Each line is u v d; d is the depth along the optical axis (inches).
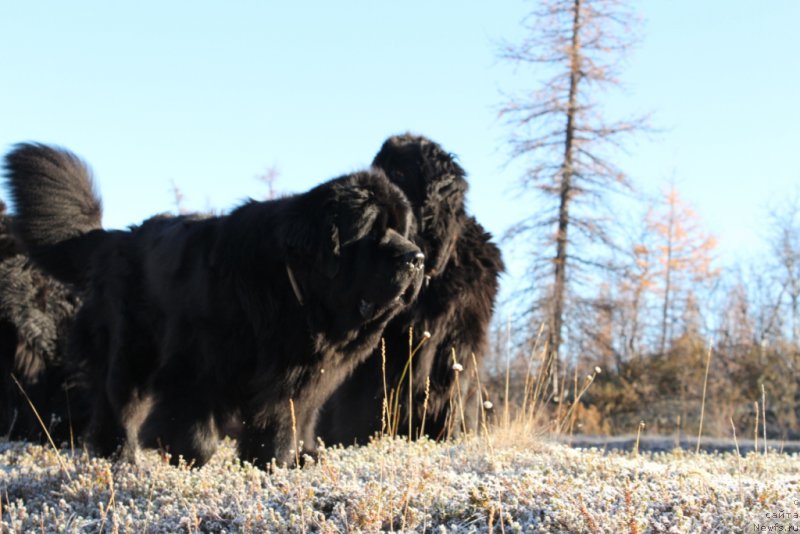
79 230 297.7
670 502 181.6
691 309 1443.2
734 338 1214.3
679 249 1438.2
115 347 263.0
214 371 230.5
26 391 343.6
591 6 863.1
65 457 255.9
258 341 228.5
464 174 326.0
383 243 226.4
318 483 197.5
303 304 228.2
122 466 227.8
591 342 840.9
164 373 235.6
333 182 230.4
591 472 218.4
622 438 538.3
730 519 169.3
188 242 245.9
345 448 310.0
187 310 235.5
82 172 305.4
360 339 242.2
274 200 242.1
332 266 223.9
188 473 209.3
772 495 185.9
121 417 260.8
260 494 187.2
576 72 847.7
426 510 179.0
